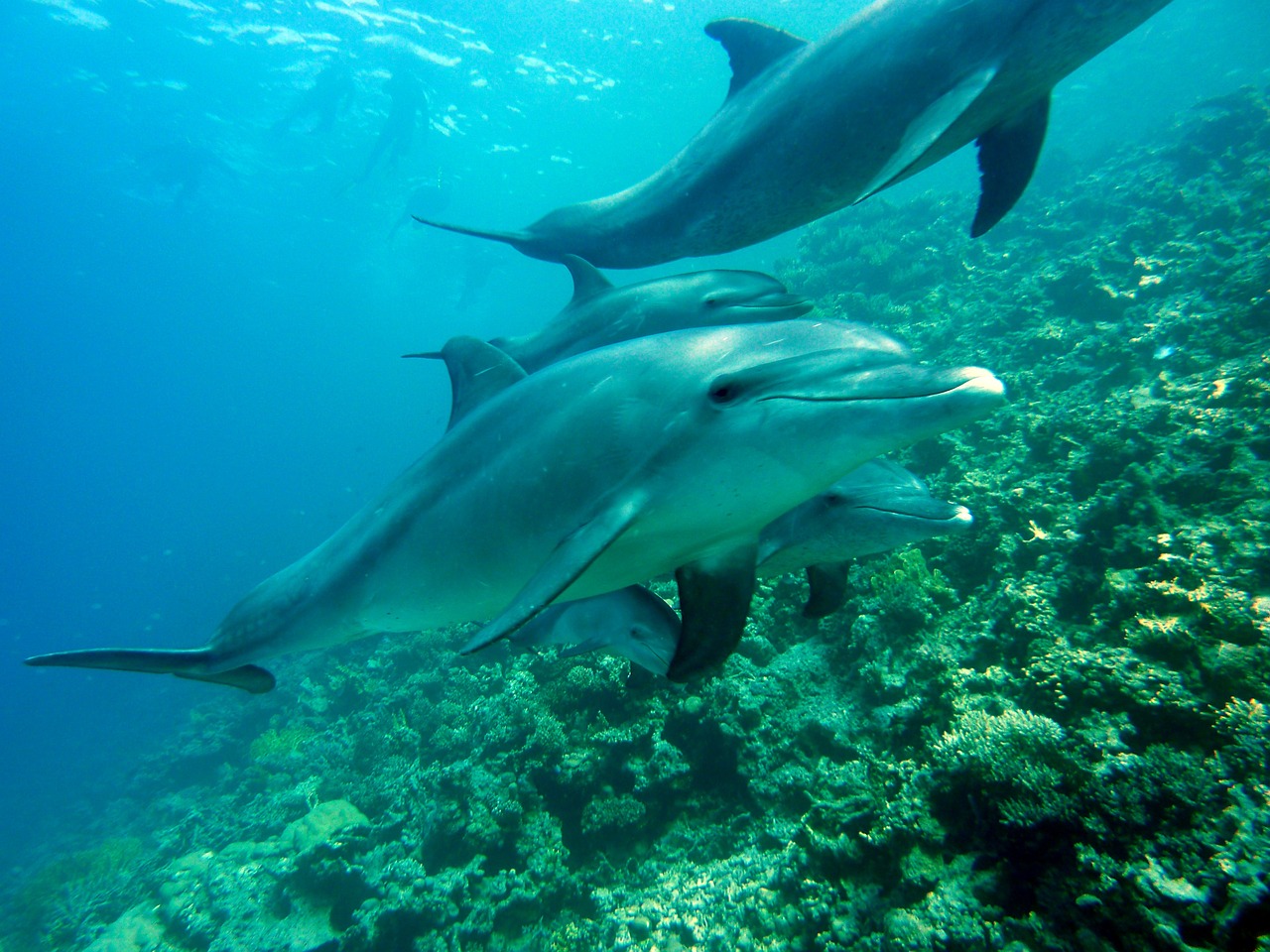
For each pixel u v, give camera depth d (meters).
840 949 4.20
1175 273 9.72
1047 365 9.30
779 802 5.92
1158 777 3.40
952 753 4.19
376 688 13.28
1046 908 3.40
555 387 3.14
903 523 4.02
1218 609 3.92
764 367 2.37
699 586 2.91
